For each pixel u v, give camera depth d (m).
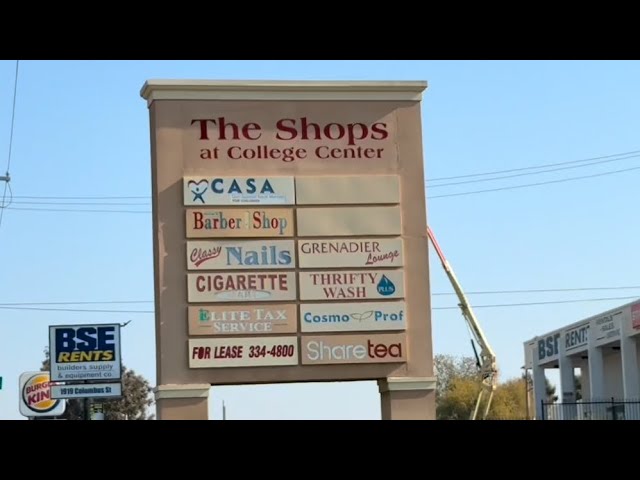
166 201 18.20
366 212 18.62
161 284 18.06
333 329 18.36
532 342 56.69
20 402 54.75
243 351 18.14
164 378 17.94
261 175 18.44
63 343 38.78
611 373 51.66
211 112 18.42
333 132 18.72
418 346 18.53
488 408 60.50
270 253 18.34
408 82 18.88
